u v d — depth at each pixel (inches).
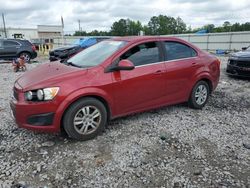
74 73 159.0
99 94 161.0
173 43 203.8
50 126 151.6
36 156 145.3
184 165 137.9
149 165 137.6
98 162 139.6
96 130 165.9
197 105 222.1
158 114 210.4
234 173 131.6
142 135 171.8
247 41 952.3
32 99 149.9
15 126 185.0
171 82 197.5
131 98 177.9
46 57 839.1
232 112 220.1
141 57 182.9
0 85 331.6
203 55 223.0
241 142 164.4
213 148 156.0
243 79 365.4
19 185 121.2
